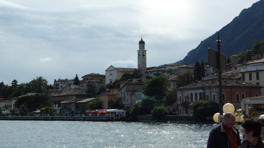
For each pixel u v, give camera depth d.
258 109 63.91
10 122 127.94
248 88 95.62
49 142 53.78
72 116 138.88
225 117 11.83
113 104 149.75
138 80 159.00
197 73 147.25
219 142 11.81
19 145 50.44
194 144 45.50
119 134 64.50
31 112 170.25
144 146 45.75
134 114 113.38
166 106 120.38
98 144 49.41
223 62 18.27
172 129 70.50
